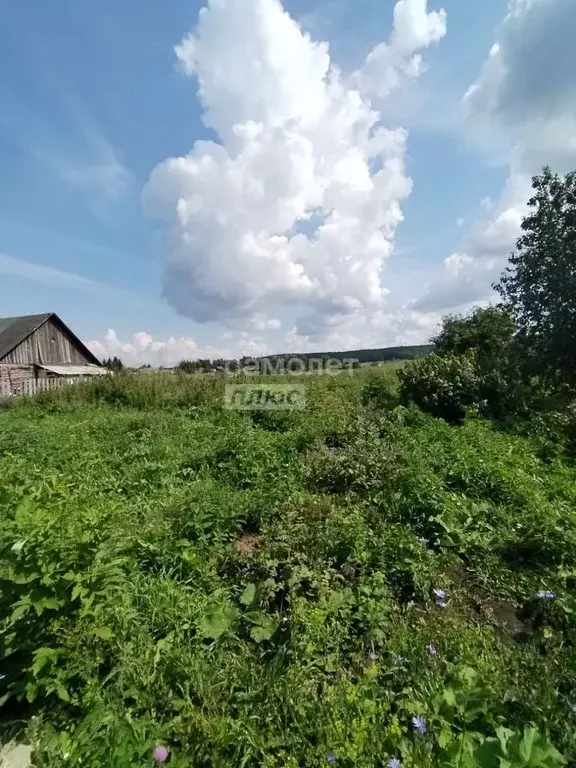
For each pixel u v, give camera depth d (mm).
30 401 13266
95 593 2336
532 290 10562
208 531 3854
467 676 2135
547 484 4836
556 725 1919
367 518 4074
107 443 7184
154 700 2115
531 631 2695
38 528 2363
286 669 2285
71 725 1991
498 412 9320
